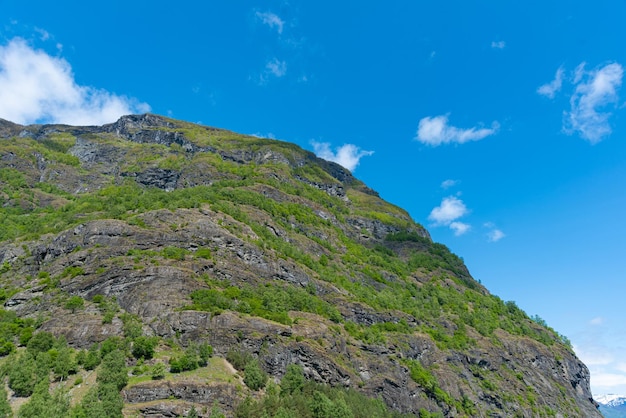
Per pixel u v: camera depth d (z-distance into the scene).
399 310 169.75
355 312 151.62
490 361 170.75
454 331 179.88
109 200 187.12
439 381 144.00
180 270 125.75
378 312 158.12
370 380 124.56
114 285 122.12
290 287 145.12
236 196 190.75
